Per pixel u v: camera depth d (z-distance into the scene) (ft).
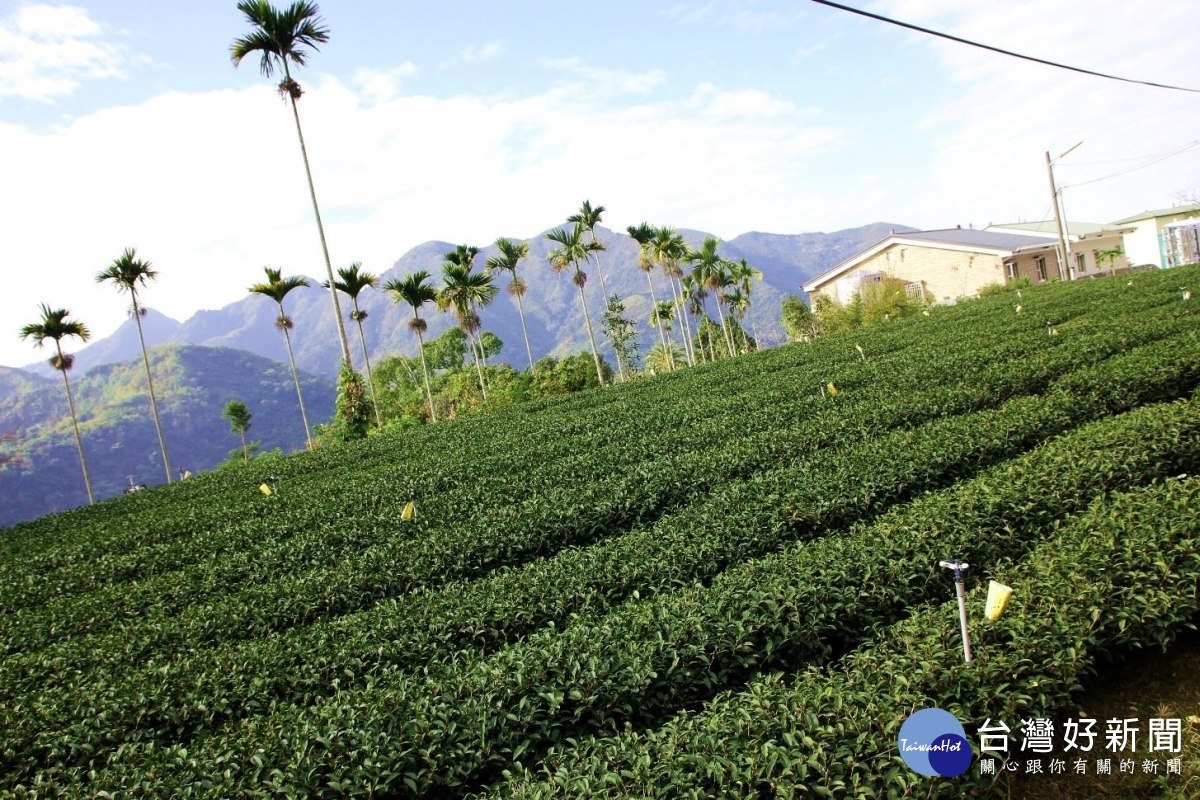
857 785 14.62
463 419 112.47
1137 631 19.33
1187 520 21.86
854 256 182.29
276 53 105.19
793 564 24.64
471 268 139.64
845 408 52.85
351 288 124.16
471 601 27.73
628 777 15.89
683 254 172.76
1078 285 118.52
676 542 30.01
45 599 44.32
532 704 19.77
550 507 39.40
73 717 24.13
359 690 21.95
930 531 25.50
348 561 36.86
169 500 79.00
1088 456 30.04
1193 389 44.65
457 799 18.61
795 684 18.54
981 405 49.44
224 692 24.11
